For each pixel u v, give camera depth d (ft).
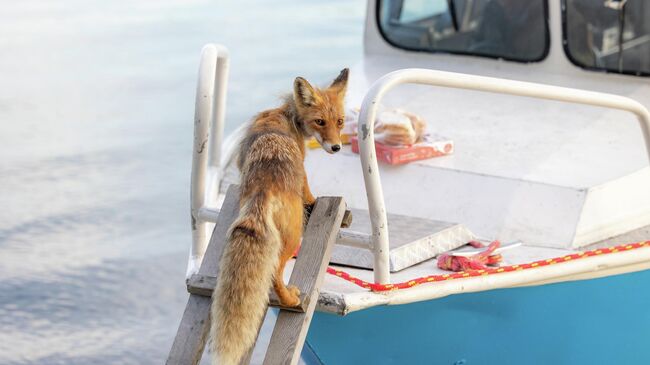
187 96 42.27
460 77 12.73
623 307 14.56
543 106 18.63
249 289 10.90
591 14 19.26
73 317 23.72
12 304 24.26
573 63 19.67
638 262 14.30
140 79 44.86
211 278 12.46
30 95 42.14
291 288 11.82
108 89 43.24
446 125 17.81
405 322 13.88
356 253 13.87
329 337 14.57
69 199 30.60
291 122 12.44
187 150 35.45
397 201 15.84
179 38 52.70
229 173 16.57
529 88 13.19
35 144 35.83
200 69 13.84
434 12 20.86
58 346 22.35
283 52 47.65
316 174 16.58
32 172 32.96
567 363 14.60
